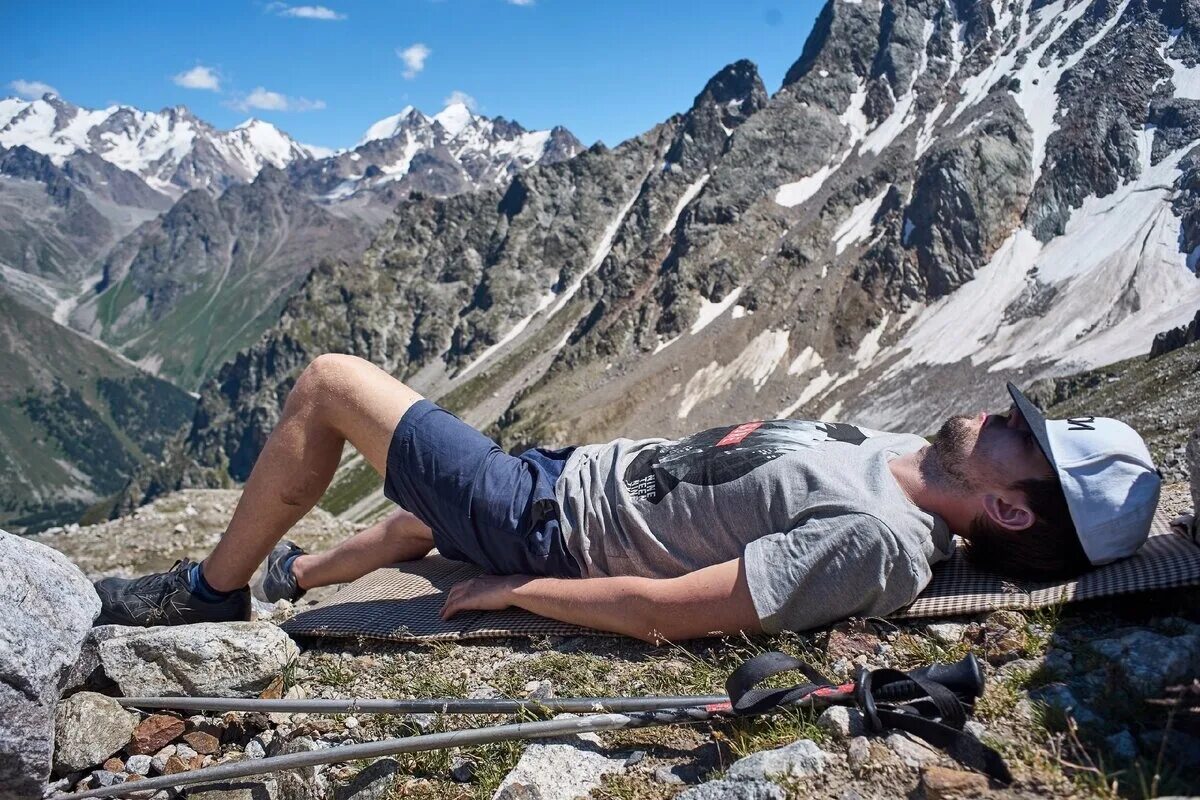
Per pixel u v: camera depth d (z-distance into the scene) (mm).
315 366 1760
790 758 1196
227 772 1411
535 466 1771
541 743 1372
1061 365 49094
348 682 1692
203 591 1785
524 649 1693
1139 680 1230
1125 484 1454
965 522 1559
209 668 1607
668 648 1594
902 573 1479
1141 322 51312
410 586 2023
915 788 1144
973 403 49844
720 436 1699
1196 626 1341
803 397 57594
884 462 1594
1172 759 1109
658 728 1379
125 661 1604
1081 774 1106
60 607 1474
